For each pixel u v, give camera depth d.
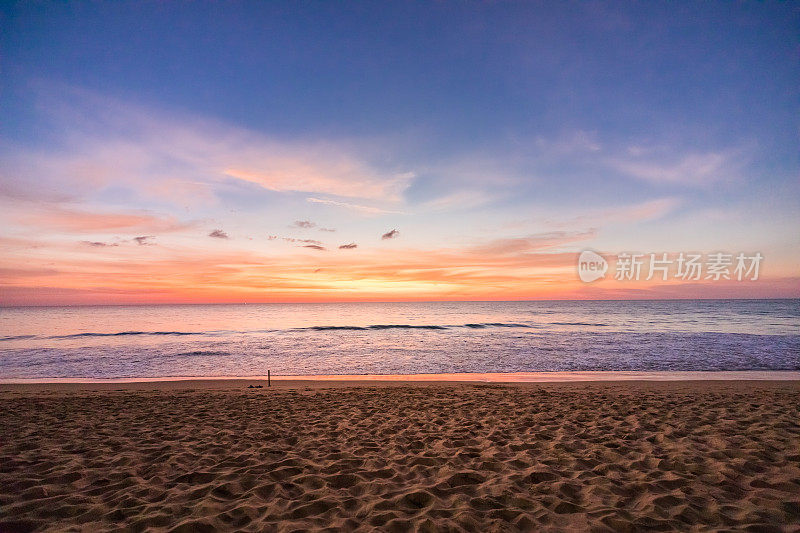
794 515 3.20
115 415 7.36
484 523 3.19
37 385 12.30
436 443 5.48
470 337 29.55
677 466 4.36
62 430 6.16
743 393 9.36
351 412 7.61
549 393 9.77
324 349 23.50
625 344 23.28
